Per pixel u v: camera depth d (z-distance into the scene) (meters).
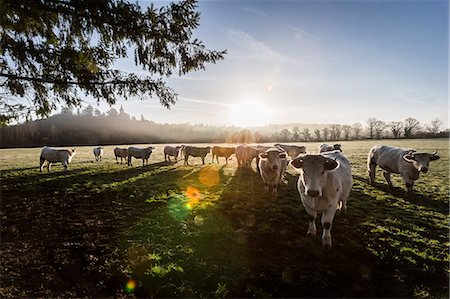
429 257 6.07
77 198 10.83
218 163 25.84
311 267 5.55
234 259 5.81
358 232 7.35
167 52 7.89
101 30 7.33
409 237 7.16
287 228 7.50
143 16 7.35
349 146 49.47
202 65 8.23
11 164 25.31
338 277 5.28
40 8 6.43
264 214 8.70
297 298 4.73
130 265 5.50
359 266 5.65
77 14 6.80
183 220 8.09
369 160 14.27
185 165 23.98
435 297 4.86
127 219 8.25
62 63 7.37
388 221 8.27
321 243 6.55
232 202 10.20
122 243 6.51
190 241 6.68
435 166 20.59
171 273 5.22
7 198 10.90
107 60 7.90
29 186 13.38
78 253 6.04
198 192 12.05
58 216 8.57
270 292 4.84
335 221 8.14
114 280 5.06
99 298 4.63
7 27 6.72
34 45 7.17
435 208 9.95
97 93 7.69
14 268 5.42
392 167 12.70
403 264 5.80
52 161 20.47
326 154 9.10
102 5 6.78
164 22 7.62
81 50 7.70
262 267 5.50
